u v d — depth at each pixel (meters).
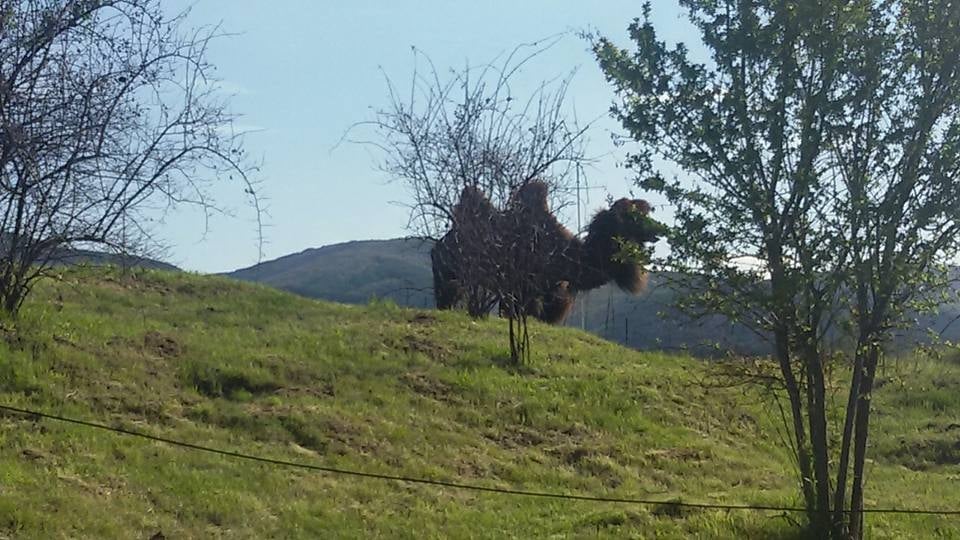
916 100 8.08
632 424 12.92
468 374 13.47
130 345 12.27
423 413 12.09
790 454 11.60
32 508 8.09
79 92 11.01
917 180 8.05
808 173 8.05
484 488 10.05
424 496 9.88
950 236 8.09
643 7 8.48
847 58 8.07
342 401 11.96
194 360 12.16
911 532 9.52
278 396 11.76
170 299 15.77
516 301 15.43
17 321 12.00
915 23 8.12
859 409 8.59
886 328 8.24
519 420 12.44
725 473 11.70
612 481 11.06
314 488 9.59
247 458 9.91
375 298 17.45
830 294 8.24
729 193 8.26
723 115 8.17
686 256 8.36
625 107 8.45
